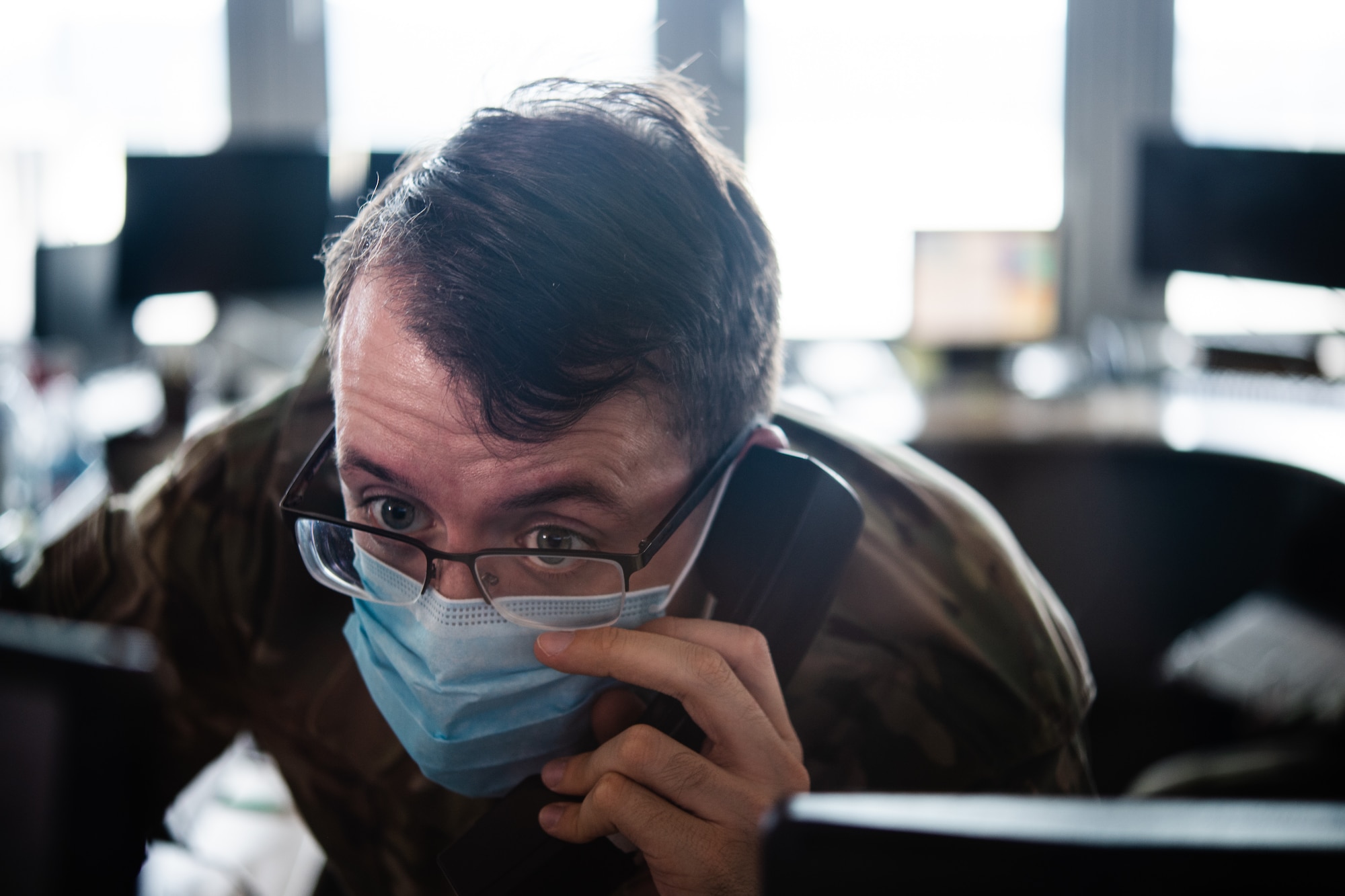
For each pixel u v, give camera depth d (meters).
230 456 0.97
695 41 3.31
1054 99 3.48
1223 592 2.27
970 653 0.89
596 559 0.71
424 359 0.64
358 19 3.35
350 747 0.94
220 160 2.80
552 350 0.63
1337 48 3.20
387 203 0.71
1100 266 3.59
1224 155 2.87
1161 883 0.34
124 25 3.23
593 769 0.70
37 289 2.65
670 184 0.69
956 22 3.34
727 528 0.77
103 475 2.06
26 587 1.05
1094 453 2.32
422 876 0.96
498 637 0.73
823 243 3.36
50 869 0.43
